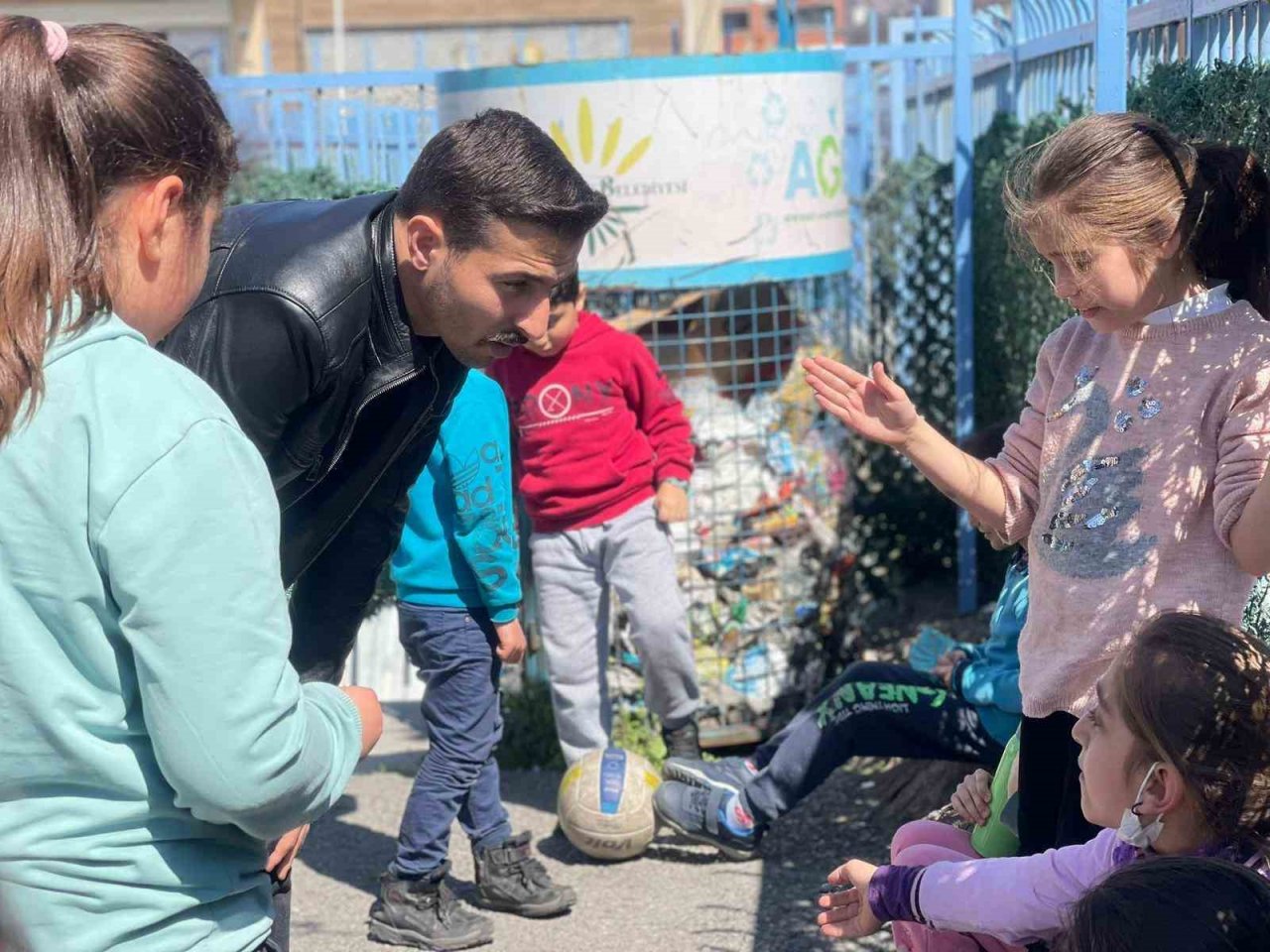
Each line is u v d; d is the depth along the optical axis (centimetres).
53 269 161
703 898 405
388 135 776
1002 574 636
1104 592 253
